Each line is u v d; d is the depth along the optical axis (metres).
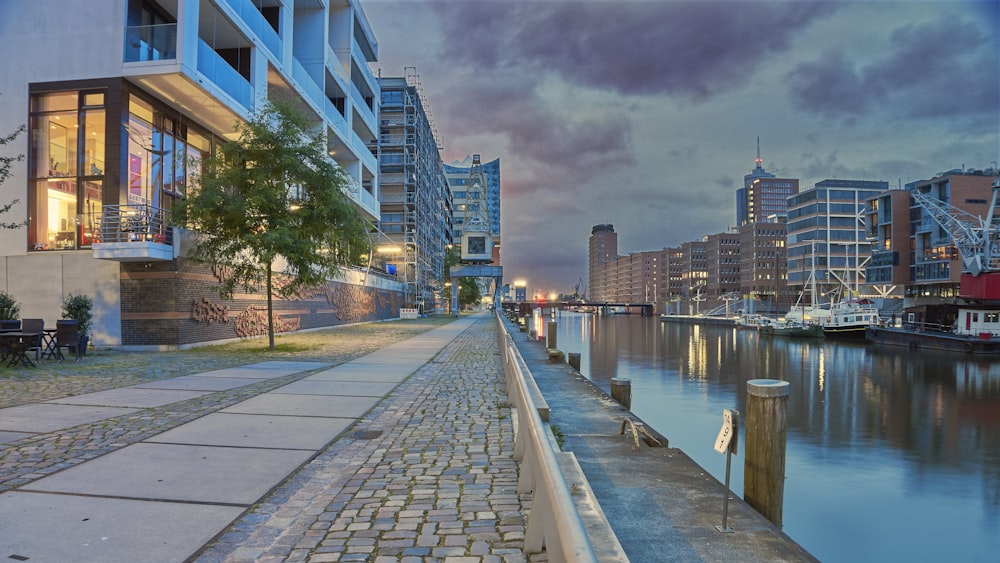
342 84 41.34
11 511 4.43
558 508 2.16
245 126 20.53
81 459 5.93
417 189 76.12
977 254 65.38
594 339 92.19
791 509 17.64
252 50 26.83
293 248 18.72
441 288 114.31
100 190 20.84
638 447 7.35
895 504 18.11
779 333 86.12
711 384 43.44
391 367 15.05
